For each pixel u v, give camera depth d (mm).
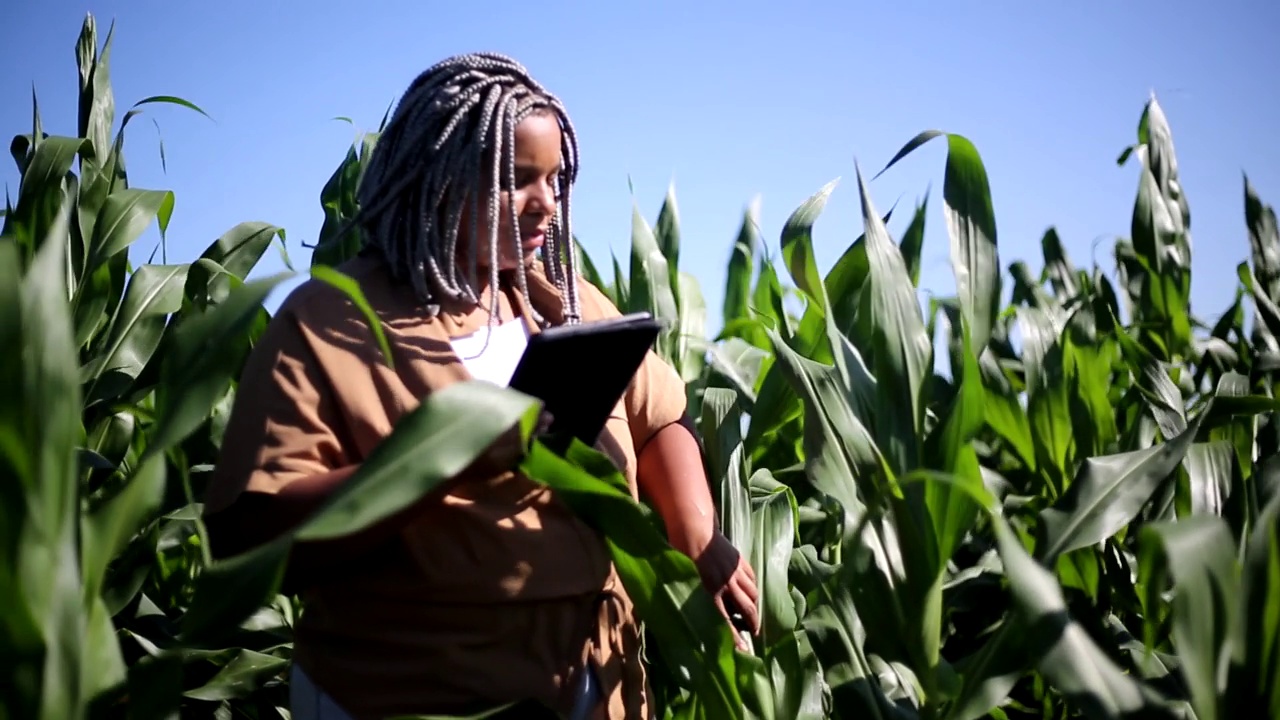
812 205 2602
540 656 1996
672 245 3900
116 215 3396
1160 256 4738
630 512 1953
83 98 3842
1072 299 4301
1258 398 2709
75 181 3432
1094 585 2953
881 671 2545
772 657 2318
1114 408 4137
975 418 2168
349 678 1968
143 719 1640
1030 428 3473
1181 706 2291
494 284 2037
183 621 1579
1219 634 1687
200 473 3145
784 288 4004
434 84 2053
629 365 1944
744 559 2537
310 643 2021
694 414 3406
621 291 3734
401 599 1956
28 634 1391
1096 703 1747
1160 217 4758
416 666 1941
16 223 3283
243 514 1883
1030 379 3471
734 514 2654
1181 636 1668
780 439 3607
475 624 1954
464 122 2025
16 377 1347
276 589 1561
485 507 1962
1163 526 1698
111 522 1572
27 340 1354
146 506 1588
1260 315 4312
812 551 2896
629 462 2217
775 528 2623
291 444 1885
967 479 2178
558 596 2010
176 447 2852
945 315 3268
